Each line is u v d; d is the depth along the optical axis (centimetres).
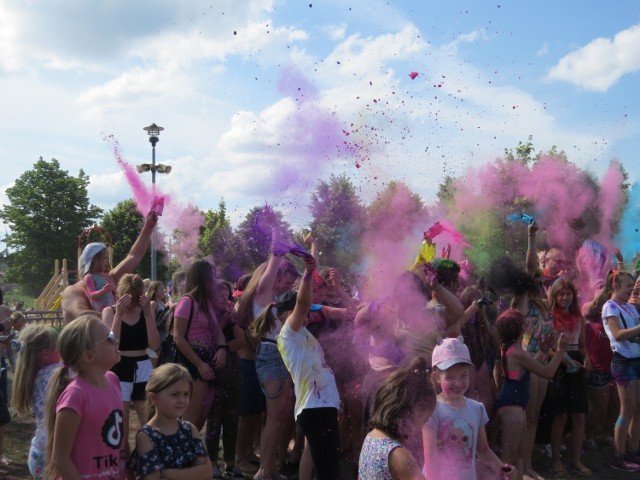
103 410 299
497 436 552
